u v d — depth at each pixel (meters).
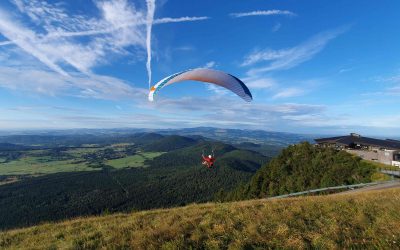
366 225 10.48
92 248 9.78
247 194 60.25
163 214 14.26
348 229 10.02
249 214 12.32
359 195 17.47
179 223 11.52
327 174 49.00
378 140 68.00
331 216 11.77
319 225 10.70
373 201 14.33
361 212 12.03
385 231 9.56
